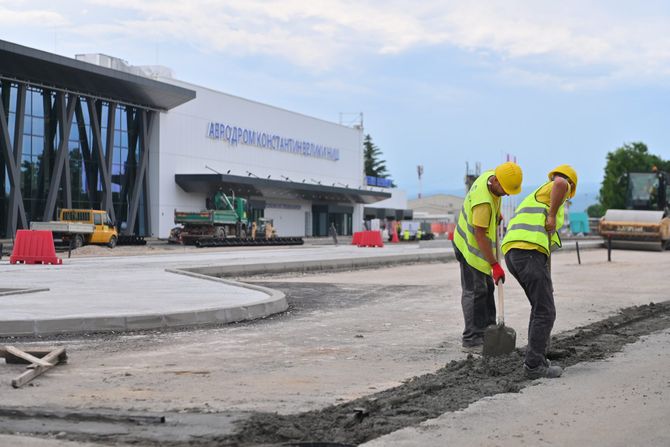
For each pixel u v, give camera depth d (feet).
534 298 25.67
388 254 108.06
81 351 31.14
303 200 262.88
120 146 185.16
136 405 21.58
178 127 200.75
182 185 200.54
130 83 171.01
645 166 375.66
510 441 17.95
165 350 31.55
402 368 27.81
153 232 194.18
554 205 25.44
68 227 136.46
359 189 277.44
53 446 17.58
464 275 31.91
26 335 34.99
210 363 28.60
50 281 60.44
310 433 18.42
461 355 30.66
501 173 29.76
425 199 517.96
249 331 37.50
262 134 238.27
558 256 121.90
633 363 28.09
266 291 50.78
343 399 22.57
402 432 18.60
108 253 126.31
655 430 18.97
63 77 157.69
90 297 47.32
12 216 152.05
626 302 51.31
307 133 264.93
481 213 29.99
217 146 217.15
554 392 23.17
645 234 138.72
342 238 261.24
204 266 77.00
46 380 25.12
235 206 185.78
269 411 20.99
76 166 171.63
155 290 52.39
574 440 18.07
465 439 18.10
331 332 37.32
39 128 161.89
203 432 18.65
